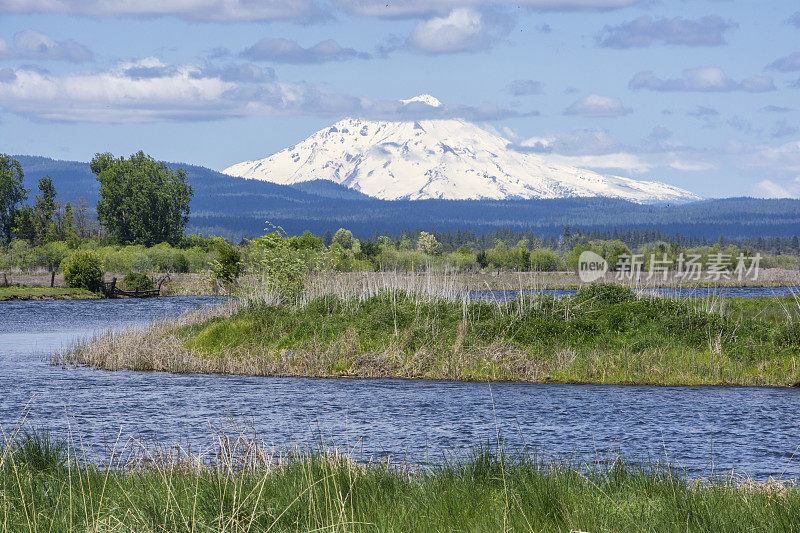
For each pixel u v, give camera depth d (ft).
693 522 122.21
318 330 428.56
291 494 134.31
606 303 431.43
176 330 484.33
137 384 359.05
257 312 460.96
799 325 376.48
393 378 372.58
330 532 116.37
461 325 401.70
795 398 310.04
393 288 465.06
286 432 252.21
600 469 176.45
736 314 437.17
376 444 233.14
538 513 128.06
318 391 335.67
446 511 129.90
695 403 300.40
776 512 126.82
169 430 256.52
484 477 153.38
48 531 120.67
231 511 124.67
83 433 251.39
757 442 235.61
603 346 382.22
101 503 130.82
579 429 255.09
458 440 238.89
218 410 293.43
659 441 237.04
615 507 129.70
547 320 403.54
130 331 490.90
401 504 130.93
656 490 146.61
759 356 367.04
